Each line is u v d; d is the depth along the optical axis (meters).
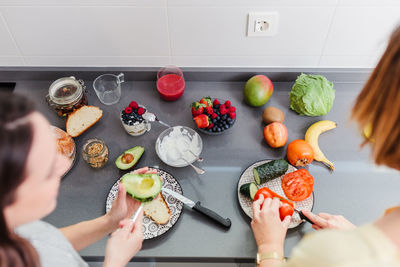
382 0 1.01
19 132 0.38
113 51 1.22
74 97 1.13
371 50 1.17
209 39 1.16
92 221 0.78
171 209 0.97
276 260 0.74
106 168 1.08
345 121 1.18
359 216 0.97
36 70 1.27
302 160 1.03
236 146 1.13
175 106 1.24
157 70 1.27
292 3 1.04
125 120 1.09
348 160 1.09
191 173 1.06
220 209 0.98
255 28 1.11
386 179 1.04
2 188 0.38
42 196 0.45
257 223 0.83
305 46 1.17
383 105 0.46
